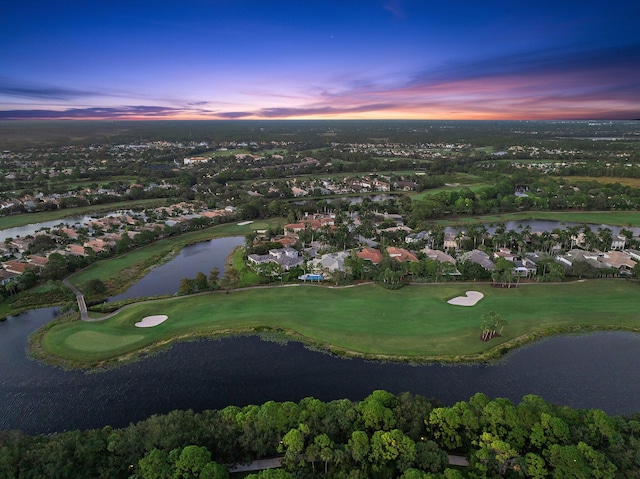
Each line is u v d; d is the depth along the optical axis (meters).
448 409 61.66
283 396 77.00
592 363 86.62
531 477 53.12
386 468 55.56
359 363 86.31
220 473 51.97
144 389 78.88
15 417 71.38
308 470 56.31
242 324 101.12
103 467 55.25
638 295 115.62
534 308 108.44
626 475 53.19
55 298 116.44
